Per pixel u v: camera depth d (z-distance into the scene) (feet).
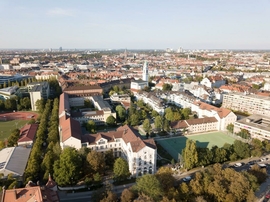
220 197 402.31
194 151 542.98
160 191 392.47
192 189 417.69
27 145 619.67
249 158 615.98
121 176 484.74
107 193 388.37
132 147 510.99
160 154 632.38
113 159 562.25
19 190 350.64
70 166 468.34
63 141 556.51
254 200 407.85
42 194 346.13
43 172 509.35
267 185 483.92
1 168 490.49
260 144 645.10
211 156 569.64
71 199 437.99
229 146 618.44
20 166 513.45
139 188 389.80
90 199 437.99
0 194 368.68
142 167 516.73
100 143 586.86
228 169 454.40
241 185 414.21
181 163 566.77
